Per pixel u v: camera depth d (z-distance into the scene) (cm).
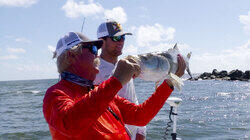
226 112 1819
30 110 2258
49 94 140
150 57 190
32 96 4084
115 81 127
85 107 120
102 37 266
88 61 153
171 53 200
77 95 146
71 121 119
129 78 132
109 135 152
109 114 164
